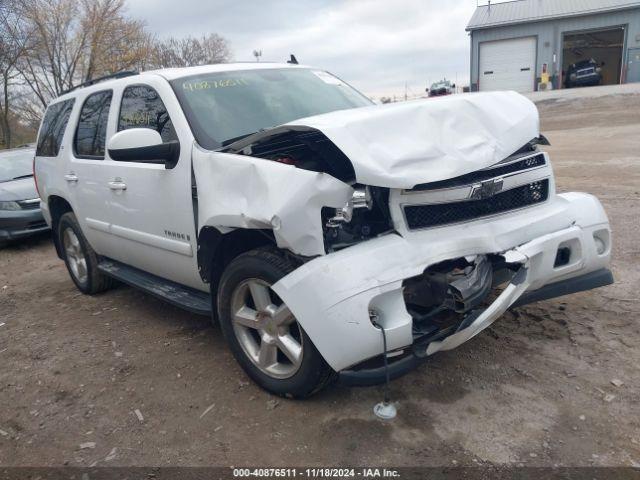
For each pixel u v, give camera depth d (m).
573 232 3.20
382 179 2.62
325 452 2.75
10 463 2.93
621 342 3.52
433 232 2.89
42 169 5.79
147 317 4.84
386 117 2.81
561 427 2.77
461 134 2.87
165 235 3.87
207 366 3.77
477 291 2.78
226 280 3.26
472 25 31.14
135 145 3.44
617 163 9.97
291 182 2.71
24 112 32.06
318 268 2.69
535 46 30.41
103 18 29.56
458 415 2.93
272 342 3.12
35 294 5.97
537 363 3.36
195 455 2.84
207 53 39.69
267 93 4.12
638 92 21.69
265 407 3.18
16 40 26.77
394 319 2.68
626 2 28.86
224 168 3.12
